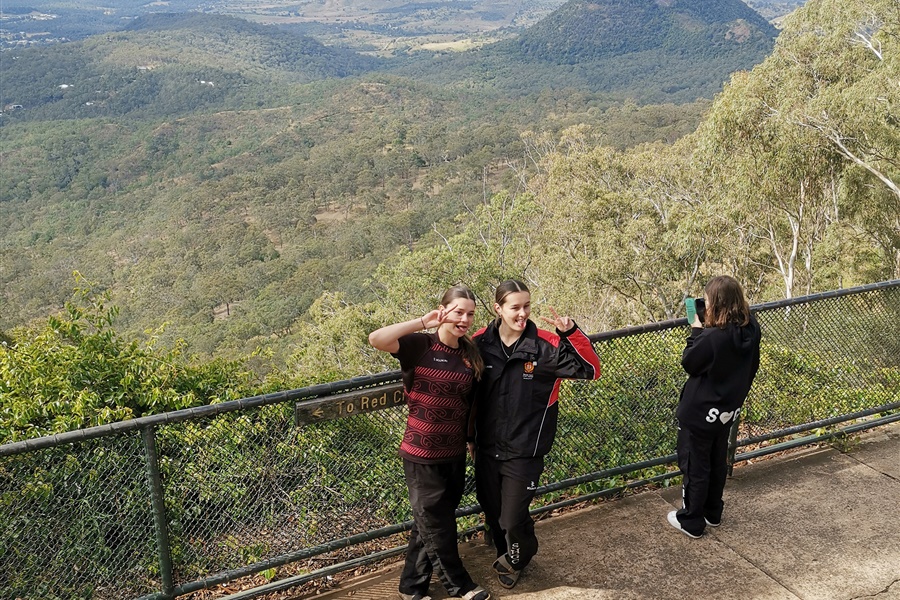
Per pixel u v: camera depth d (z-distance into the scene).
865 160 19.12
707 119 21.70
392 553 3.36
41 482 2.71
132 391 5.61
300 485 3.16
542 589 3.17
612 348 3.83
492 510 3.04
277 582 3.15
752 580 3.26
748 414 4.45
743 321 3.23
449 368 2.77
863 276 21.47
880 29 18.95
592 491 3.93
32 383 5.24
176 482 2.95
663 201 26.64
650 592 3.16
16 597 2.75
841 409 4.70
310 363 19.25
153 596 2.91
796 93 19.20
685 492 3.54
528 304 2.81
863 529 3.68
